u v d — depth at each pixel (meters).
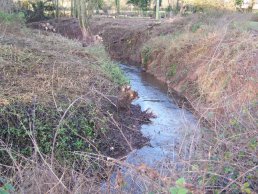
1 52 8.51
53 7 26.62
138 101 9.98
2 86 6.88
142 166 3.18
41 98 6.64
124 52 18.53
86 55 10.37
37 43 10.61
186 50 12.48
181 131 5.14
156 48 14.80
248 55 8.78
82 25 18.05
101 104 7.35
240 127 4.75
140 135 7.17
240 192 3.66
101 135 6.59
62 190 3.51
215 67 9.65
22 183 3.45
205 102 8.69
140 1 27.73
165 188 3.09
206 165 3.58
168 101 10.09
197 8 19.83
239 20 13.50
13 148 5.74
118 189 3.52
